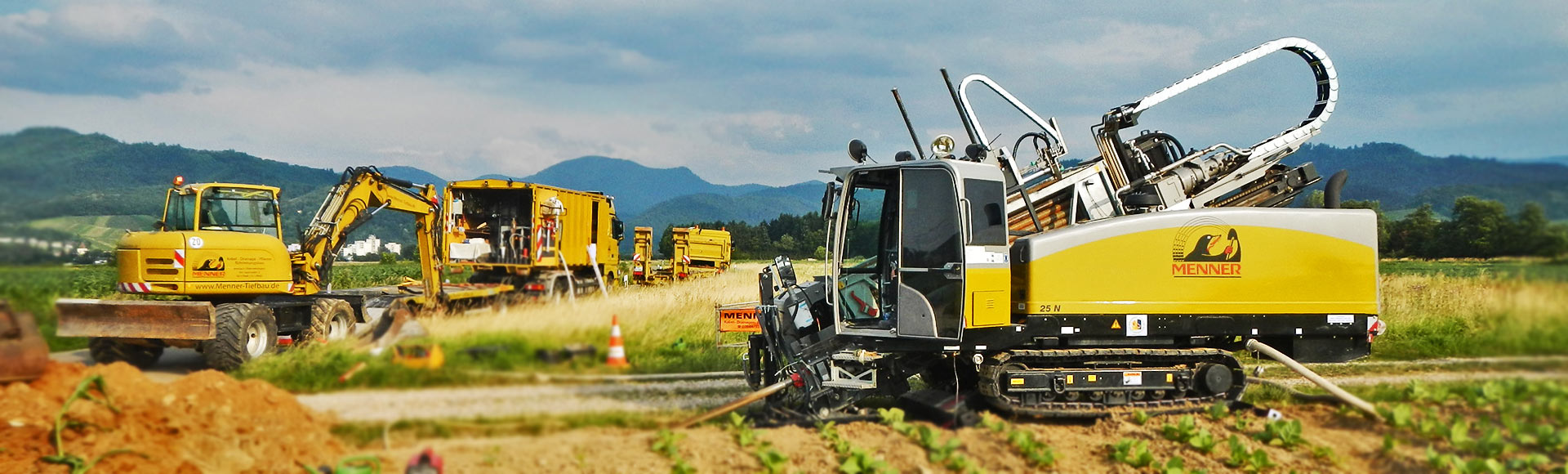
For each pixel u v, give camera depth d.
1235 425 7.75
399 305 12.66
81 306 11.31
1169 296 8.30
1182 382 8.38
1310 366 11.35
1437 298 14.71
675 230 33.38
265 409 7.00
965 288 7.69
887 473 6.10
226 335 11.37
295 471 6.14
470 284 16.98
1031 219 9.22
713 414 7.78
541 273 17.67
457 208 18.19
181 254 11.84
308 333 13.35
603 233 22.16
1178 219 8.37
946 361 8.95
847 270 8.40
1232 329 8.41
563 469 6.23
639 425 7.59
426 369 9.33
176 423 6.52
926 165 7.93
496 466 6.25
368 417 7.58
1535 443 6.92
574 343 10.40
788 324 8.55
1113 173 9.60
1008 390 8.09
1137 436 7.50
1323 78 9.94
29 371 6.99
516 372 9.50
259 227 13.66
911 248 7.96
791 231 47.03
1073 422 8.27
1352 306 8.58
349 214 14.73
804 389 8.23
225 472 6.06
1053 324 8.12
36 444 6.14
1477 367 8.57
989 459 6.84
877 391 8.51
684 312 14.27
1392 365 11.38
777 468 6.20
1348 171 9.16
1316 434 7.57
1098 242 8.21
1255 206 9.90
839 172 8.39
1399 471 6.50
